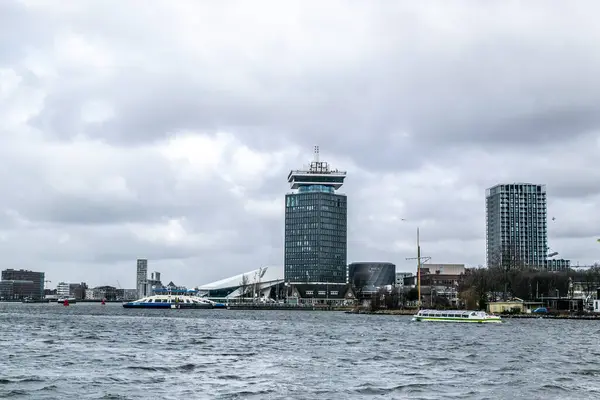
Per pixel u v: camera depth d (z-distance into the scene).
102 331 174.75
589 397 68.50
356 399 66.25
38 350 114.25
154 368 88.06
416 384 75.44
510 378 81.25
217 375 82.12
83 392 69.69
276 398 66.56
